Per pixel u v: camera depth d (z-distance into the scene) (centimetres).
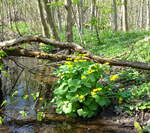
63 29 2508
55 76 755
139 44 956
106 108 491
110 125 443
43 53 567
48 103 559
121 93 514
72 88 465
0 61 599
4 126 458
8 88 673
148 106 453
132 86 548
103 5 1593
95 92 473
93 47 1243
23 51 569
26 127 454
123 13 1853
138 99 490
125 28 1858
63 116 490
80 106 485
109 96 512
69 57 559
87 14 2989
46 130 442
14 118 490
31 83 709
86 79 472
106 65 498
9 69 848
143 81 571
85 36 1658
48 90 642
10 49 567
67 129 441
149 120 429
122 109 474
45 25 1432
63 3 1144
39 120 478
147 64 543
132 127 426
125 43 1105
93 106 477
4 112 518
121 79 602
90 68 470
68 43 568
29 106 549
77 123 461
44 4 1359
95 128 438
